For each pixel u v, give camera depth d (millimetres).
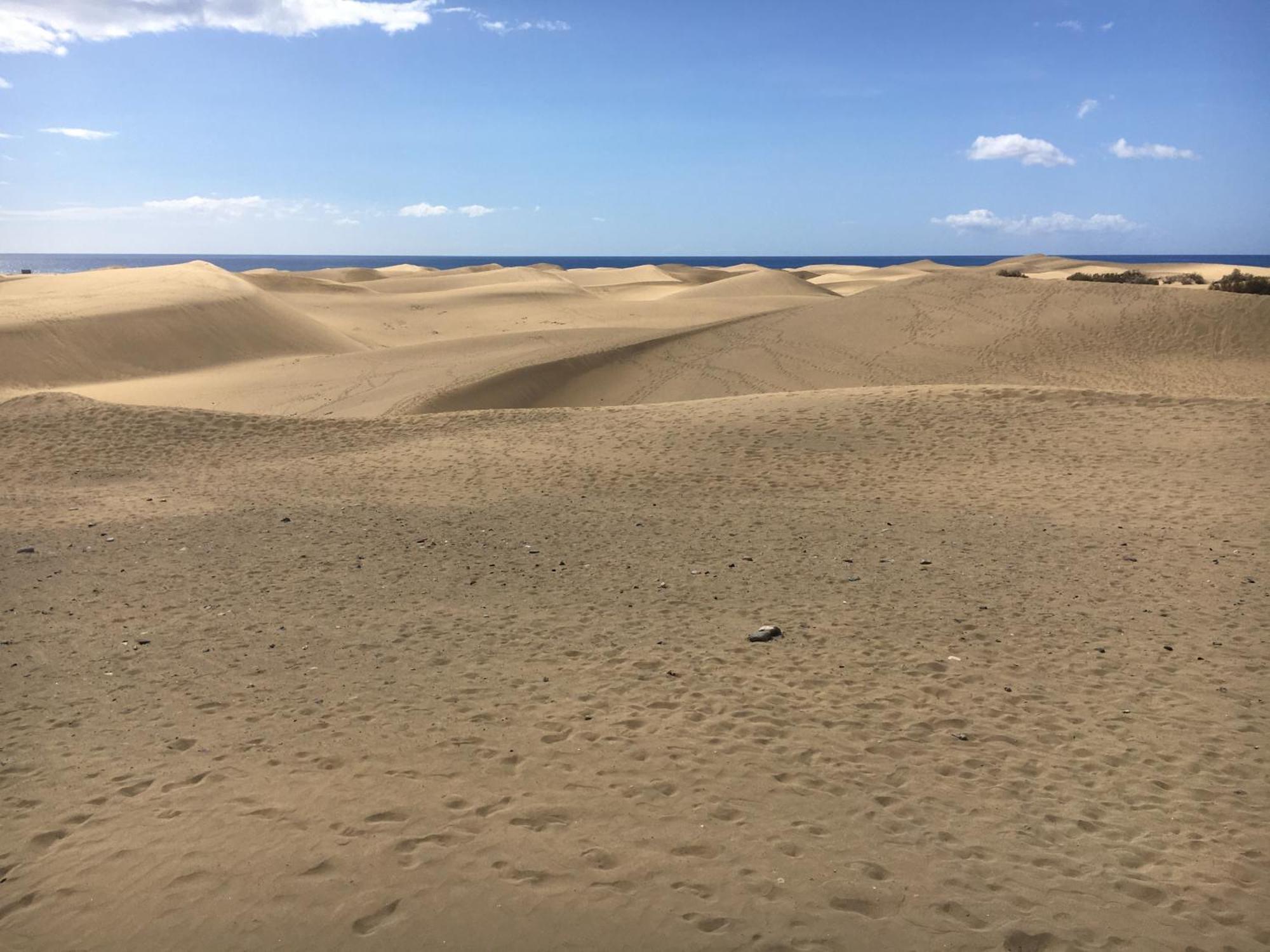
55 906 4055
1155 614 8352
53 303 46250
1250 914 4070
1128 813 5012
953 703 6492
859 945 3738
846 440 16672
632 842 4512
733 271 141250
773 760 5543
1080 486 13492
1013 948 3766
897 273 128375
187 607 8766
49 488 14977
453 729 5984
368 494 14391
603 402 31234
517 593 9242
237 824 4707
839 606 8695
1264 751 5766
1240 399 17266
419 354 39656
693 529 11945
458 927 3824
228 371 39781
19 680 6973
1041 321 35906
